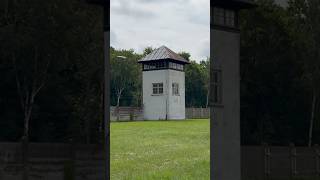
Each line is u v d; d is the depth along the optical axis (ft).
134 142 70.28
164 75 166.91
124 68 222.89
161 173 40.55
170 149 61.36
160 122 132.57
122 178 38.58
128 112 159.74
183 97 172.24
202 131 93.56
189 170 42.42
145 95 169.78
